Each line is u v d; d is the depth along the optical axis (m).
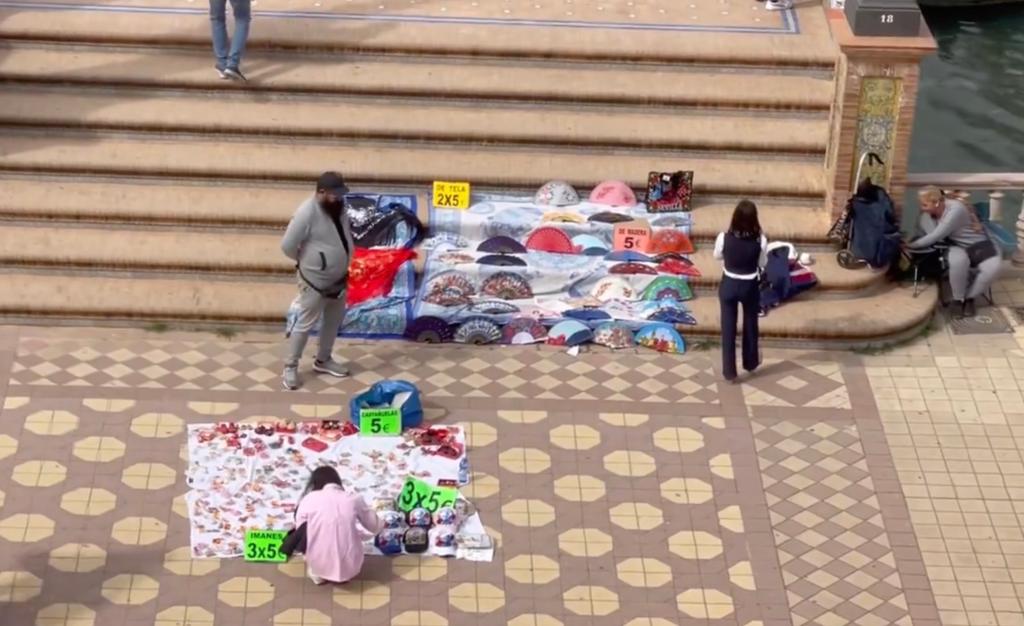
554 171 14.07
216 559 10.98
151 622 10.52
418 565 11.00
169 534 11.17
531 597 10.84
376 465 11.77
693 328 13.23
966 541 11.43
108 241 13.61
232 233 13.80
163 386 12.55
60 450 11.85
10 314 13.18
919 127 18.45
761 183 14.02
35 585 10.74
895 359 13.21
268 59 14.70
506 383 12.71
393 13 15.18
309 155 14.12
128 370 12.70
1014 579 11.13
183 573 10.87
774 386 12.83
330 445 11.91
